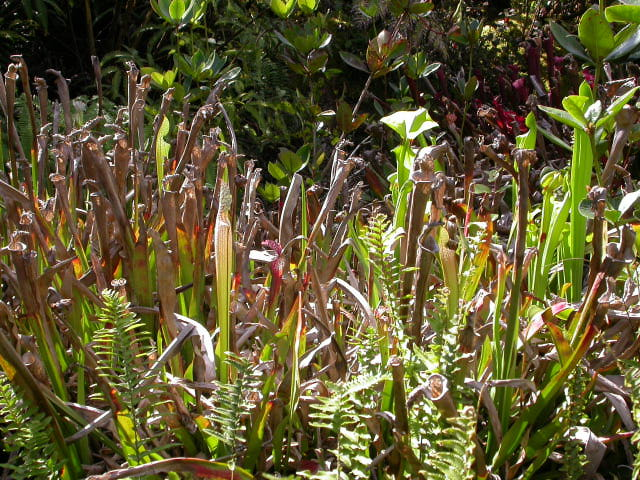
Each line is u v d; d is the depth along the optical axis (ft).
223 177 4.96
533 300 4.59
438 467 3.01
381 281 3.75
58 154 4.36
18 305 4.48
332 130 11.60
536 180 7.70
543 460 3.63
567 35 5.99
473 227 5.20
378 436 3.51
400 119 4.80
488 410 3.56
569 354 3.54
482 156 9.18
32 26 14.89
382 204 7.48
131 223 4.98
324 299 4.18
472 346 3.40
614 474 4.14
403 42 8.75
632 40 5.48
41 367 3.54
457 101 12.46
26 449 3.41
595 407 4.27
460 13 14.02
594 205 3.37
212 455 3.66
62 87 5.52
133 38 15.58
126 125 8.70
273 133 12.93
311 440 4.00
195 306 4.24
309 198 5.65
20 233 3.51
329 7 16.70
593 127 4.43
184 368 4.32
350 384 3.21
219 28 15.49
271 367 3.90
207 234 4.59
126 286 4.40
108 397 3.48
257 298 4.27
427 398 3.20
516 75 13.03
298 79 14.97
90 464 3.83
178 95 9.18
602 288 3.39
